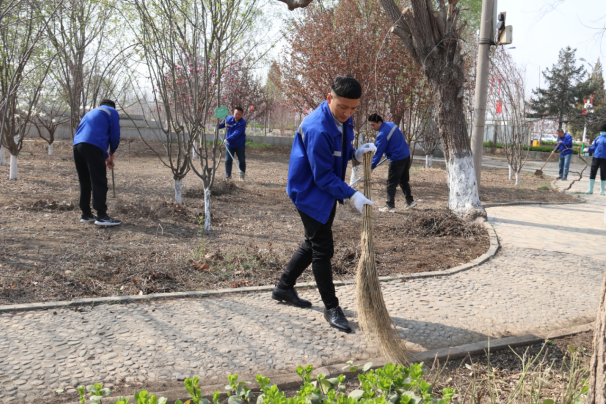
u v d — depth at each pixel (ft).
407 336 11.25
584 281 16.05
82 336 10.43
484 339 11.28
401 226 23.00
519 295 14.42
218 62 19.86
